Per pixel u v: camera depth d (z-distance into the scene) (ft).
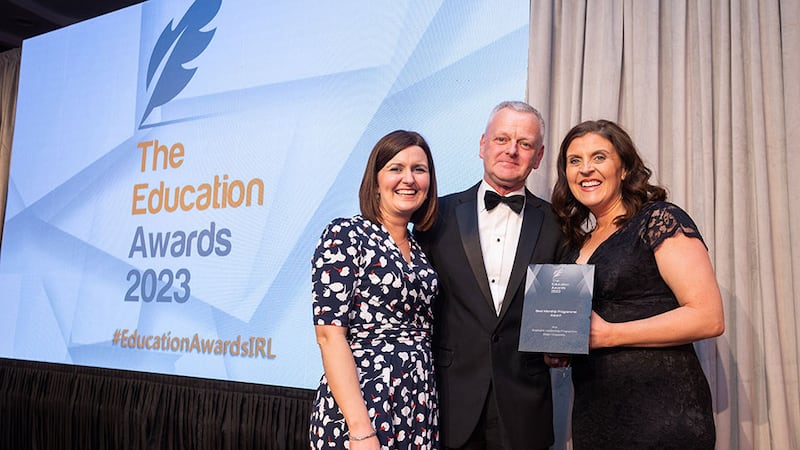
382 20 10.12
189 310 11.28
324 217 10.18
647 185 6.12
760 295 7.68
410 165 6.31
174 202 11.80
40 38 14.25
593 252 6.04
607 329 5.51
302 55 10.78
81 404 12.16
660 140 8.43
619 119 8.73
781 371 7.42
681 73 8.28
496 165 6.89
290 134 10.70
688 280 5.41
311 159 10.43
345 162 10.12
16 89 15.42
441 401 6.54
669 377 5.48
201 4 12.01
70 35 13.76
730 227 7.88
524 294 6.02
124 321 12.05
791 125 7.68
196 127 11.75
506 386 6.40
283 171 10.67
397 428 5.78
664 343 5.44
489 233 6.95
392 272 6.01
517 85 9.04
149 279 11.87
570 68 9.00
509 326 6.57
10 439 13.08
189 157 11.75
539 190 8.70
